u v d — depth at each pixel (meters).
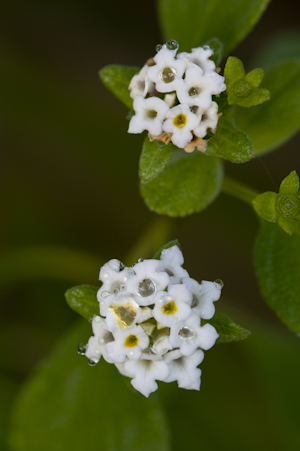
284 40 0.27
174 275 0.21
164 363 0.20
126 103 0.22
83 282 0.26
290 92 0.23
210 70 0.21
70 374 0.24
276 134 0.23
